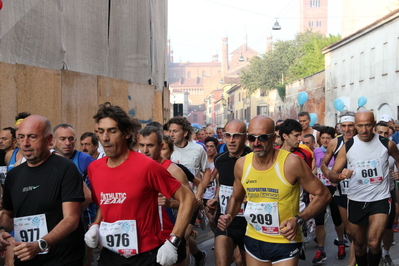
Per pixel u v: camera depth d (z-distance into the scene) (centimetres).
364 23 3619
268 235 381
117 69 1188
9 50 751
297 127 588
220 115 9381
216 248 459
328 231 856
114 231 319
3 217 351
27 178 335
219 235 466
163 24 1772
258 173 378
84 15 1001
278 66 5381
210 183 657
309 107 3775
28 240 331
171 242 320
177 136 615
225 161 505
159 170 320
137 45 1298
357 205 533
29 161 333
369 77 2639
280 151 377
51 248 339
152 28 1420
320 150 750
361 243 543
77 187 334
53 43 874
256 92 5653
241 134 490
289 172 368
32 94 796
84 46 1006
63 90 891
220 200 509
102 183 322
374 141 530
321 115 3528
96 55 1062
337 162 549
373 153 528
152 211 327
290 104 4331
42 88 824
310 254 697
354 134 613
